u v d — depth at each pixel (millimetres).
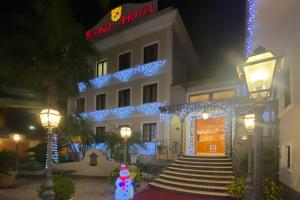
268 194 10094
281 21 10133
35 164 20375
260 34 12797
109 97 26266
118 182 11875
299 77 8094
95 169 19625
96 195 13375
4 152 15688
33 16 17234
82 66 18406
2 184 15320
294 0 8516
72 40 17250
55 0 16547
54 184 10180
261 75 4543
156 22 22641
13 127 28391
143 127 23078
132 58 24594
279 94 11445
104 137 23141
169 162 18578
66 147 24625
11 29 17016
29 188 15359
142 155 21938
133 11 24953
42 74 16406
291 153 9117
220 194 12953
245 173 12945
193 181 14547
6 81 18391
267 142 12445
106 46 26984
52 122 8312
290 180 9148
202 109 18969
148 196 13281
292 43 8805
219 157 17094
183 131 21094
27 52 16672
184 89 21594
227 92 19656
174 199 12688
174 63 22250
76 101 28828
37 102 21547
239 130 17266
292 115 9055
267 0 11883
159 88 22250
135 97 23953
